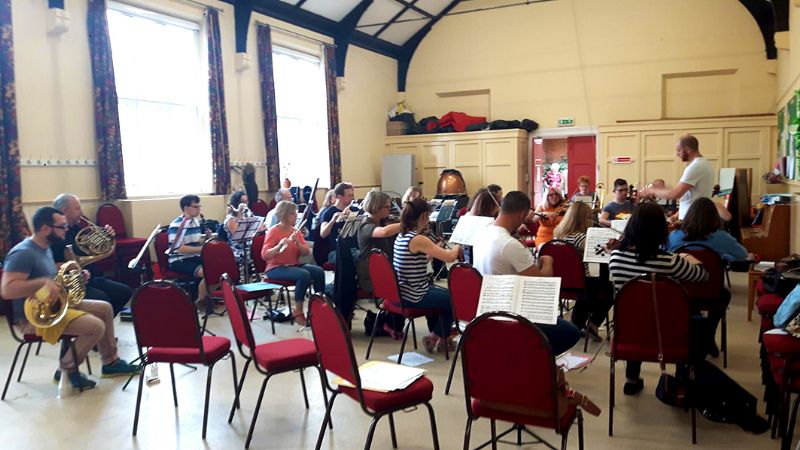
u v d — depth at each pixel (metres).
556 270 4.21
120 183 6.57
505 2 11.12
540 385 2.06
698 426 2.96
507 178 10.74
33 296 3.39
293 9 9.13
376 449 2.76
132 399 3.43
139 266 6.19
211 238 5.55
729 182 8.20
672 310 2.76
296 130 9.66
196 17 7.58
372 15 10.36
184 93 7.66
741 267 6.88
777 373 2.58
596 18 10.52
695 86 10.11
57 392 3.56
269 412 3.21
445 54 11.68
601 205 7.74
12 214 5.62
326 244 5.95
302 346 3.01
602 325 4.80
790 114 7.00
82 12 6.30
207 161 7.88
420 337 4.61
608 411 3.15
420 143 11.44
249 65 8.35
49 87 6.02
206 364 2.97
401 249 3.92
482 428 2.98
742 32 9.68
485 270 3.21
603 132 10.00
